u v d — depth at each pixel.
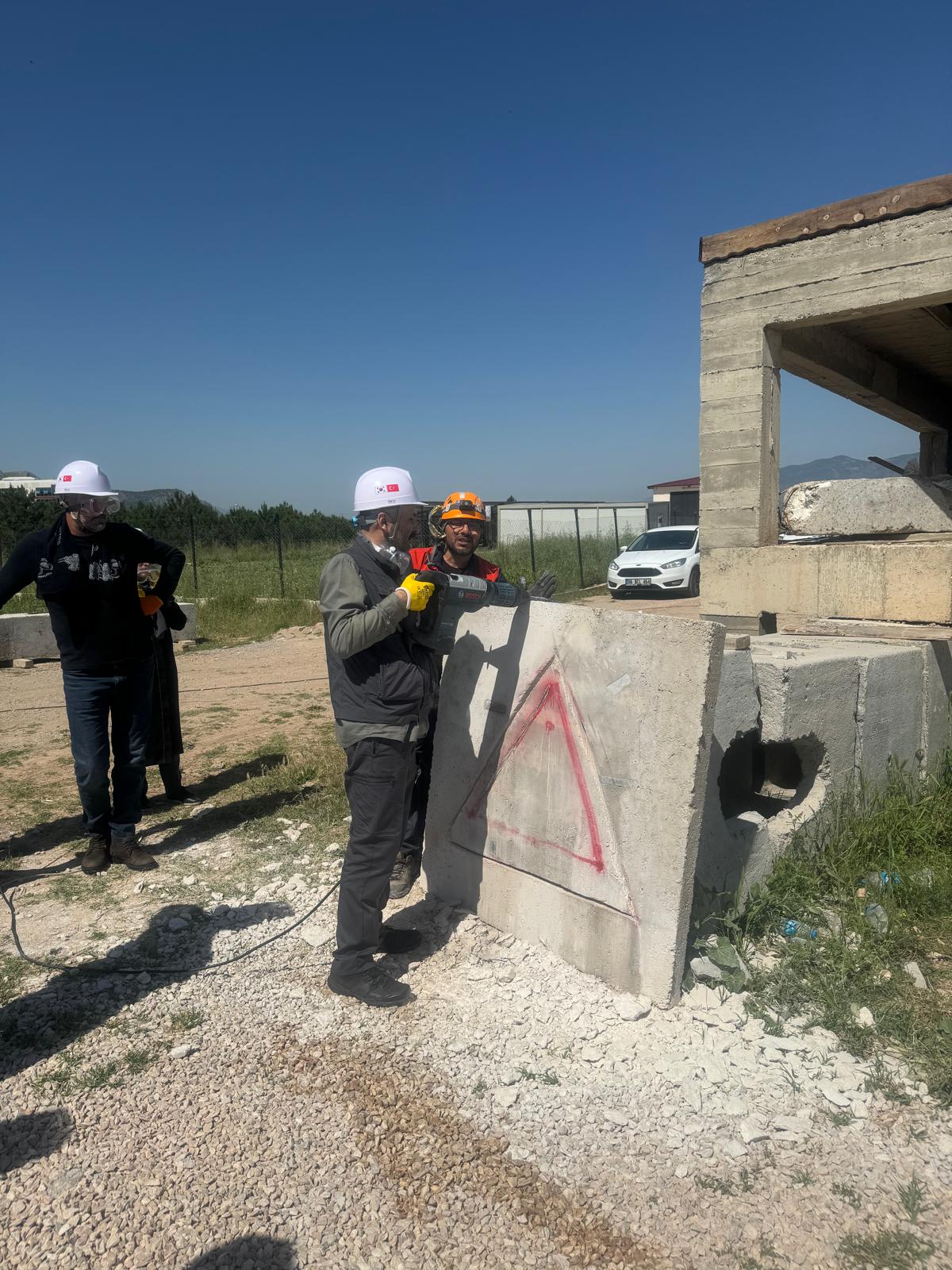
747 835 3.58
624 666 3.00
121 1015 3.04
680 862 2.85
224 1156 2.36
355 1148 2.39
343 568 2.96
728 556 5.82
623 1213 2.16
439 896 3.81
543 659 3.31
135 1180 2.27
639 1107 2.52
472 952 3.38
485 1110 2.53
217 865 4.39
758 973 3.15
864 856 3.98
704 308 5.83
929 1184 2.23
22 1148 2.39
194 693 9.16
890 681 4.41
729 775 4.38
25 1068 2.74
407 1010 3.03
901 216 5.01
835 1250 2.04
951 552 4.91
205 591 19.52
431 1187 2.25
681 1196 2.21
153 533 26.34
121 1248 2.07
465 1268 2.02
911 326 6.66
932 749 4.83
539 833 3.33
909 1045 2.79
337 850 4.52
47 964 3.40
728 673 3.46
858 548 5.27
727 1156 2.34
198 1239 2.09
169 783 5.40
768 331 5.65
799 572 5.51
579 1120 2.47
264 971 3.33
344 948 3.05
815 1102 2.54
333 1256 2.05
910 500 6.05
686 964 3.16
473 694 3.63
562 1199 2.20
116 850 4.39
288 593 19.50
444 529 4.12
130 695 4.29
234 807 5.26
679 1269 2.00
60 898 4.04
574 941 3.20
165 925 3.71
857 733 4.25
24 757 6.56
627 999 2.98
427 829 3.86
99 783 4.25
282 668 10.72
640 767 2.95
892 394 8.05
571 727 3.19
